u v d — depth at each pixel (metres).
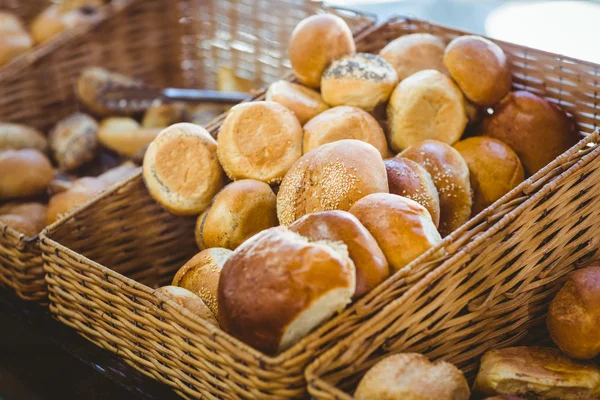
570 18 2.04
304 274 0.88
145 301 0.97
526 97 1.12
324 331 0.89
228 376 0.92
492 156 1.09
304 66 1.15
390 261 0.94
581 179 0.98
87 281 1.02
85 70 1.48
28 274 1.11
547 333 1.01
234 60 1.49
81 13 1.55
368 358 0.91
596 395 0.94
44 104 1.49
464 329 0.95
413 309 0.91
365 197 0.97
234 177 1.10
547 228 0.97
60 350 1.06
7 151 1.34
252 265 0.90
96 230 1.13
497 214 0.94
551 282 0.99
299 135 1.10
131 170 1.30
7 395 1.04
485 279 0.95
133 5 1.49
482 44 1.11
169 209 1.13
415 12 2.11
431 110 1.11
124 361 1.04
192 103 1.39
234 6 1.46
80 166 1.41
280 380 0.88
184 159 1.11
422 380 0.88
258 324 0.89
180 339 0.95
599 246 1.02
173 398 0.99
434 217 1.02
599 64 1.10
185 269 1.05
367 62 1.12
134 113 1.46
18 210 1.26
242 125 1.09
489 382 0.94
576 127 1.14
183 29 1.53
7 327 1.10
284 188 1.05
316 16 1.15
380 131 1.10
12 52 1.50
